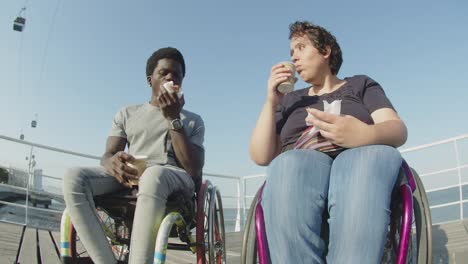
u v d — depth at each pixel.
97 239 1.88
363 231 1.32
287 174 1.51
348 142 1.56
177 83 2.50
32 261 2.63
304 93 2.13
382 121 1.73
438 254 2.94
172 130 2.18
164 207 1.86
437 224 4.53
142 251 1.74
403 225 1.34
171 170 1.97
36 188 4.58
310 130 1.84
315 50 2.00
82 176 1.95
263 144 1.90
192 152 2.24
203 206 2.18
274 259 1.46
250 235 1.61
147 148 2.35
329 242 1.45
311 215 1.45
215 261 2.40
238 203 7.04
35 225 4.42
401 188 1.45
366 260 1.30
